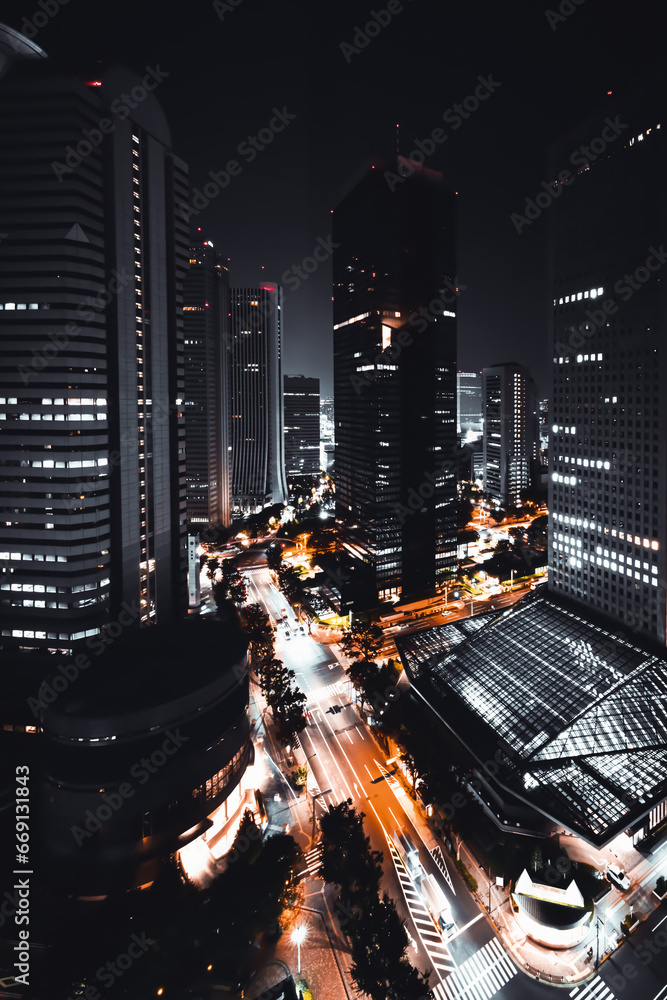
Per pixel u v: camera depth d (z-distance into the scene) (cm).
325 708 12156
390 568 17525
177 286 13200
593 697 9862
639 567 11675
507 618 13462
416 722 11075
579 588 13650
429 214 16738
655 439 11150
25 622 10212
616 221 11800
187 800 7519
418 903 7294
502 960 6531
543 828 8262
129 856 7138
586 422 13100
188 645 9744
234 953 6212
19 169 9594
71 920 5991
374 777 9762
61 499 9944
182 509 13875
